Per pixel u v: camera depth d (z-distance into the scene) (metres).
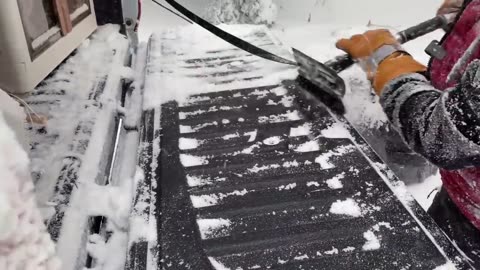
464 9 1.10
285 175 1.10
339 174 1.10
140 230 0.93
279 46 1.93
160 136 1.26
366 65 1.26
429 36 4.27
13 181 0.38
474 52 1.00
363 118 1.66
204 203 1.01
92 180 1.03
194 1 6.07
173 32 2.08
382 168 1.12
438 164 0.91
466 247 1.17
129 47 1.83
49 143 1.14
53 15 1.47
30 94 1.36
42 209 0.92
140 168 1.12
